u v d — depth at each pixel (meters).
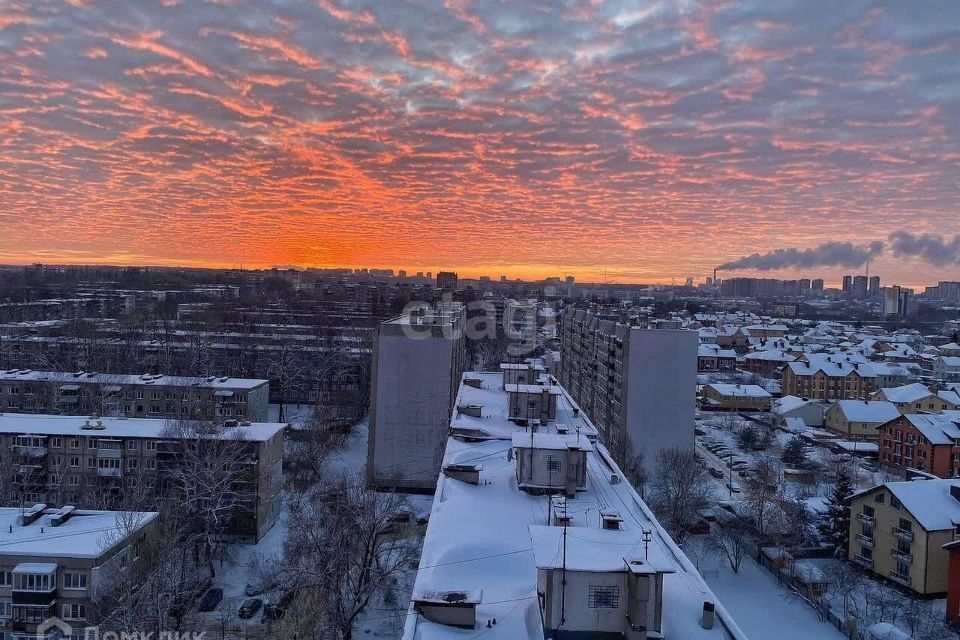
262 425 67.56
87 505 60.22
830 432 116.44
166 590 42.66
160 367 116.44
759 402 135.25
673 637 24.73
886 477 86.12
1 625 40.91
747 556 62.66
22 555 41.47
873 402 116.62
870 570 59.75
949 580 50.38
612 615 25.12
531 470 41.06
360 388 115.44
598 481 43.94
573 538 27.88
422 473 76.56
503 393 72.81
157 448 62.50
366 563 45.78
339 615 44.31
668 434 82.69
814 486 82.88
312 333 145.62
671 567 25.11
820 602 52.28
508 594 28.34
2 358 113.88
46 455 63.00
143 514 48.56
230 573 54.88
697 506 67.25
